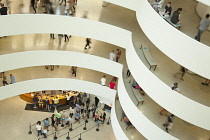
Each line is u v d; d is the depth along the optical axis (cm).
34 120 2039
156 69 1395
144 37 1586
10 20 1492
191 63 1082
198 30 1159
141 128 1391
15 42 1764
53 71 1959
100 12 1725
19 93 1822
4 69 1638
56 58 1745
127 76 1616
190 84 1345
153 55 1476
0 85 1797
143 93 1556
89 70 2020
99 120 2045
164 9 1298
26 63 1692
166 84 1319
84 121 2098
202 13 1353
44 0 1573
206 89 1334
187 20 1336
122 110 1656
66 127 2019
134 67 1375
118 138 1563
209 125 1162
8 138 1866
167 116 1441
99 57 1731
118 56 1705
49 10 1578
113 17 1714
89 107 2227
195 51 1050
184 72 1371
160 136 1321
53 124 1964
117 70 1731
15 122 1995
